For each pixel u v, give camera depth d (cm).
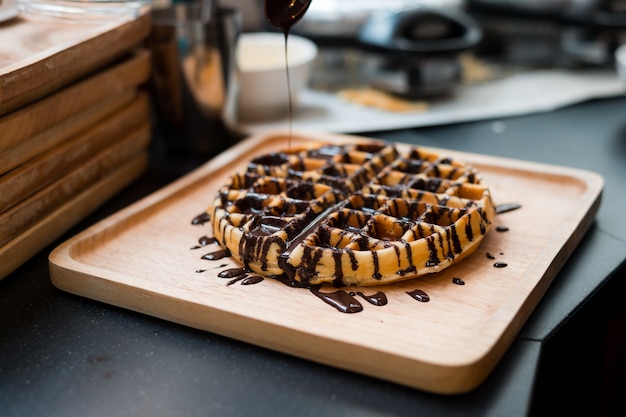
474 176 62
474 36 92
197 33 73
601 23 99
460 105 91
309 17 97
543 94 94
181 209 64
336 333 48
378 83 94
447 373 45
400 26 90
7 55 57
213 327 51
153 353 50
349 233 54
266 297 52
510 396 46
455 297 52
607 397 69
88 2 65
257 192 61
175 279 54
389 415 45
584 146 79
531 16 104
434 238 54
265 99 84
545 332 51
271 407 46
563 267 57
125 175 70
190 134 77
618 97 93
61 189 61
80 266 55
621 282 59
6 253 56
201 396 46
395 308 51
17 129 55
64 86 61
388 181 62
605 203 67
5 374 48
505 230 60
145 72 70
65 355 50
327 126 84
